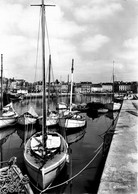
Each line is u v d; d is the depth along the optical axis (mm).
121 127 11727
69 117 20766
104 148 10719
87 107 36062
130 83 127688
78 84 139500
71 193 8070
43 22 9688
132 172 5516
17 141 16734
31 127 21438
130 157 6672
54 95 76438
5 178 6832
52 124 21031
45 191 8336
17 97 62156
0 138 17797
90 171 10000
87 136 18391
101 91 131000
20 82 109000
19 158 12031
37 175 8227
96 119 29016
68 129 19750
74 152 13297
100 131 20594
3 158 12117
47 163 8633
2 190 6496
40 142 10406
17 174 7277
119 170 5625
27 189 6770
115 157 6672
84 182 8859
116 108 36000
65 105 35906
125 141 8664
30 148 10508
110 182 4938
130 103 34469
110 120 28016
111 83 139625
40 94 80250
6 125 21250
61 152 10031
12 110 28453
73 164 10992
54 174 8547
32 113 23312
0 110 23938
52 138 11930
